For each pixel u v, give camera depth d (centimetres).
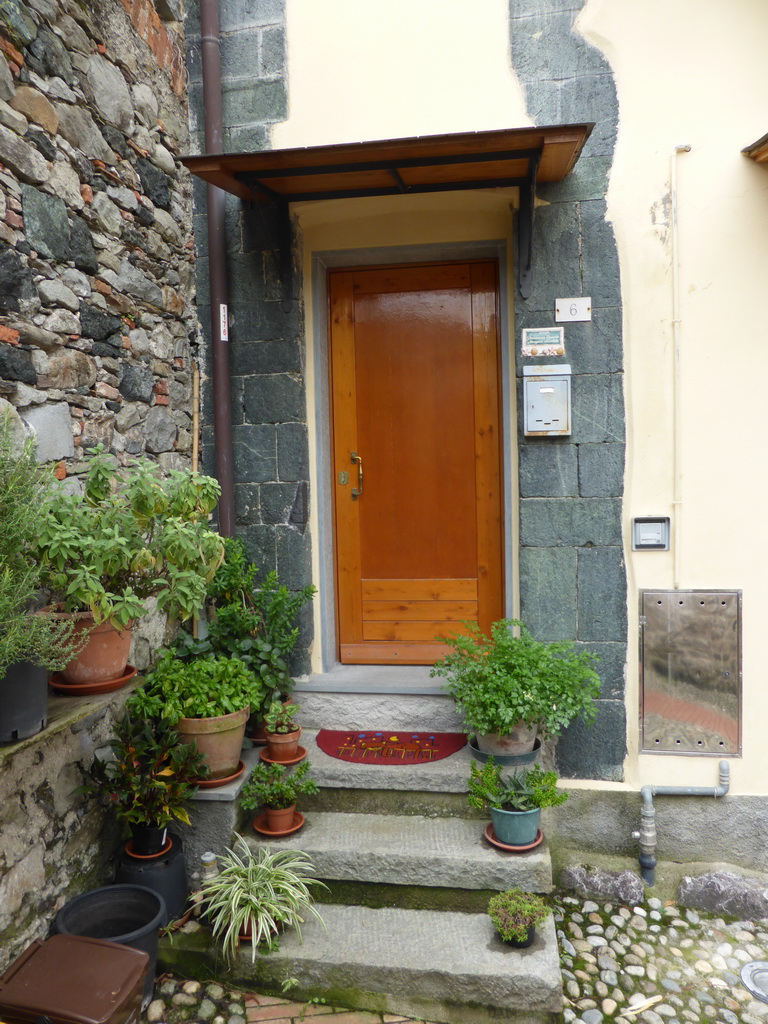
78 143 281
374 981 260
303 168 305
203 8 351
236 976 268
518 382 338
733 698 331
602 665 338
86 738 279
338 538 400
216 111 355
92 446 291
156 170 336
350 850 296
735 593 328
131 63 316
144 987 253
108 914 264
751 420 323
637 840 333
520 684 303
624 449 332
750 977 278
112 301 304
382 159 297
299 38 348
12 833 238
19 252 250
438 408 391
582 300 331
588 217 328
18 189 250
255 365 367
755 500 325
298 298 368
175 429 355
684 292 324
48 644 214
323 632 381
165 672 308
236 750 313
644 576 334
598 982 275
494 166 306
